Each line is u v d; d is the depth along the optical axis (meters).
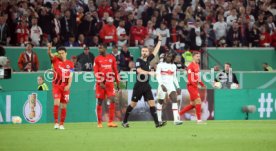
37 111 43.66
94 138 30.34
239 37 59.22
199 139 29.83
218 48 57.47
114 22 55.94
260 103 48.72
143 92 37.72
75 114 44.66
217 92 47.72
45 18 53.41
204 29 57.75
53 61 36.97
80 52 53.09
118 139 29.83
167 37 55.75
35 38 52.78
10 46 51.69
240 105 48.25
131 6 57.88
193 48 56.59
